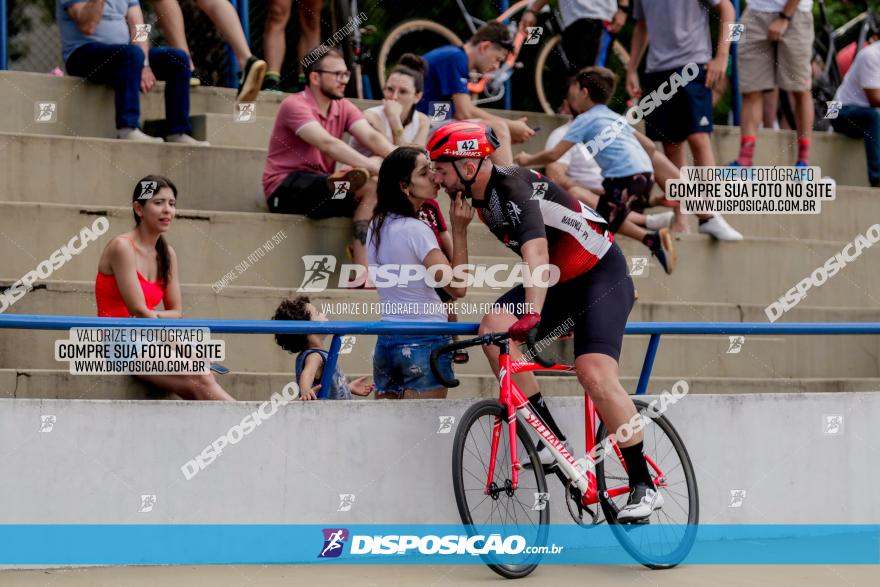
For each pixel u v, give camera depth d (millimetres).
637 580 16453
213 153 25312
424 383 17906
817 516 20109
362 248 23703
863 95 32969
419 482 17328
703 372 24812
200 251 23031
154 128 27125
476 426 16969
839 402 20328
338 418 17016
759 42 30781
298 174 23969
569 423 18344
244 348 21391
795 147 33281
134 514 16094
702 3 28094
